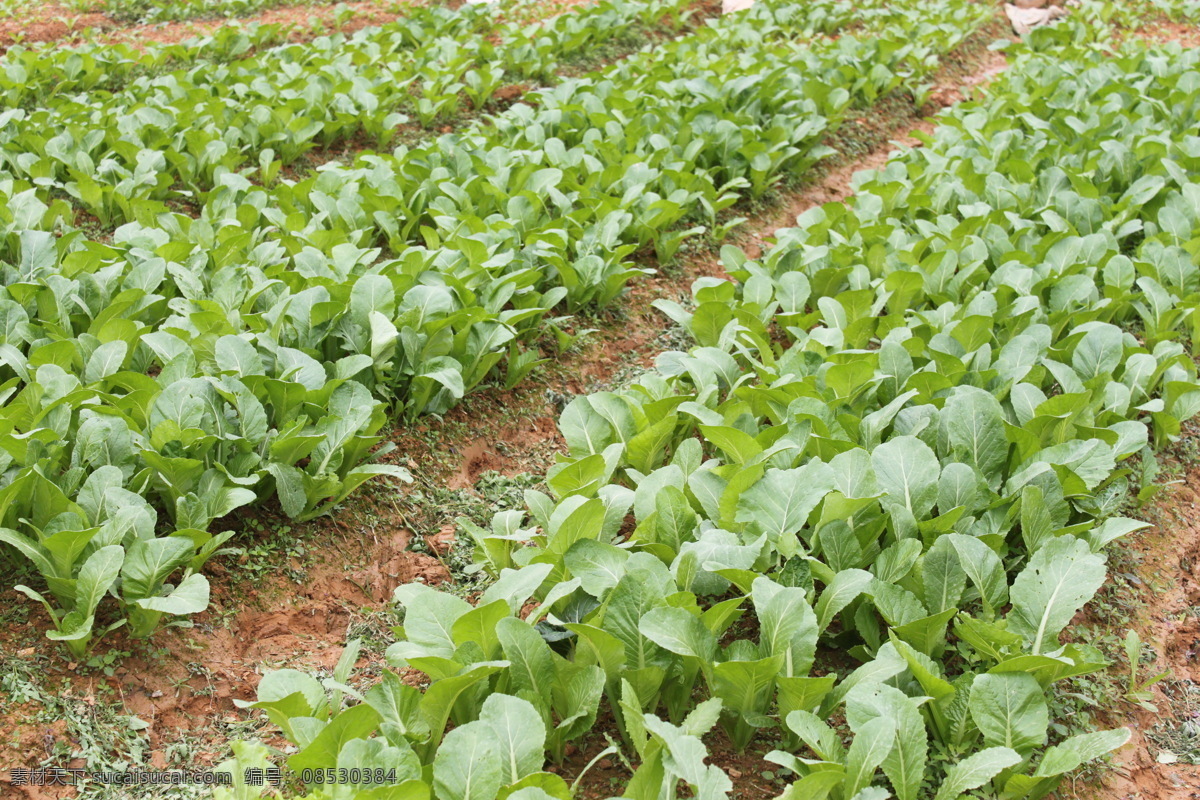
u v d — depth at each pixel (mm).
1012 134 10227
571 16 14141
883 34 15234
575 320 7516
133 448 4730
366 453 5527
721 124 9750
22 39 14117
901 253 7441
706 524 4680
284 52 12703
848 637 4488
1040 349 6027
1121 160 9383
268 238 8148
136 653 4324
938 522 4445
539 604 4359
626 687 3566
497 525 4727
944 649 4176
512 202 7977
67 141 9070
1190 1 19000
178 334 5645
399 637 4535
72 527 4270
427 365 6004
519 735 3379
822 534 4402
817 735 3480
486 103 12141
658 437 5398
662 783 3357
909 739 3508
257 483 5164
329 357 6074
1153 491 5602
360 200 8211
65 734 3902
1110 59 14430
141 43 13953
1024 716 3682
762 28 14836
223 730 4180
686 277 8469
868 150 11906
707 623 3996
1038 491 4555
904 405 5629
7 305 5676
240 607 4762
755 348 6742
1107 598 5008
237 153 9500
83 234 8398
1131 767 4129
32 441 4434
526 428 6555
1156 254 7367
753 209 9789
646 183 8539
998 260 7637
